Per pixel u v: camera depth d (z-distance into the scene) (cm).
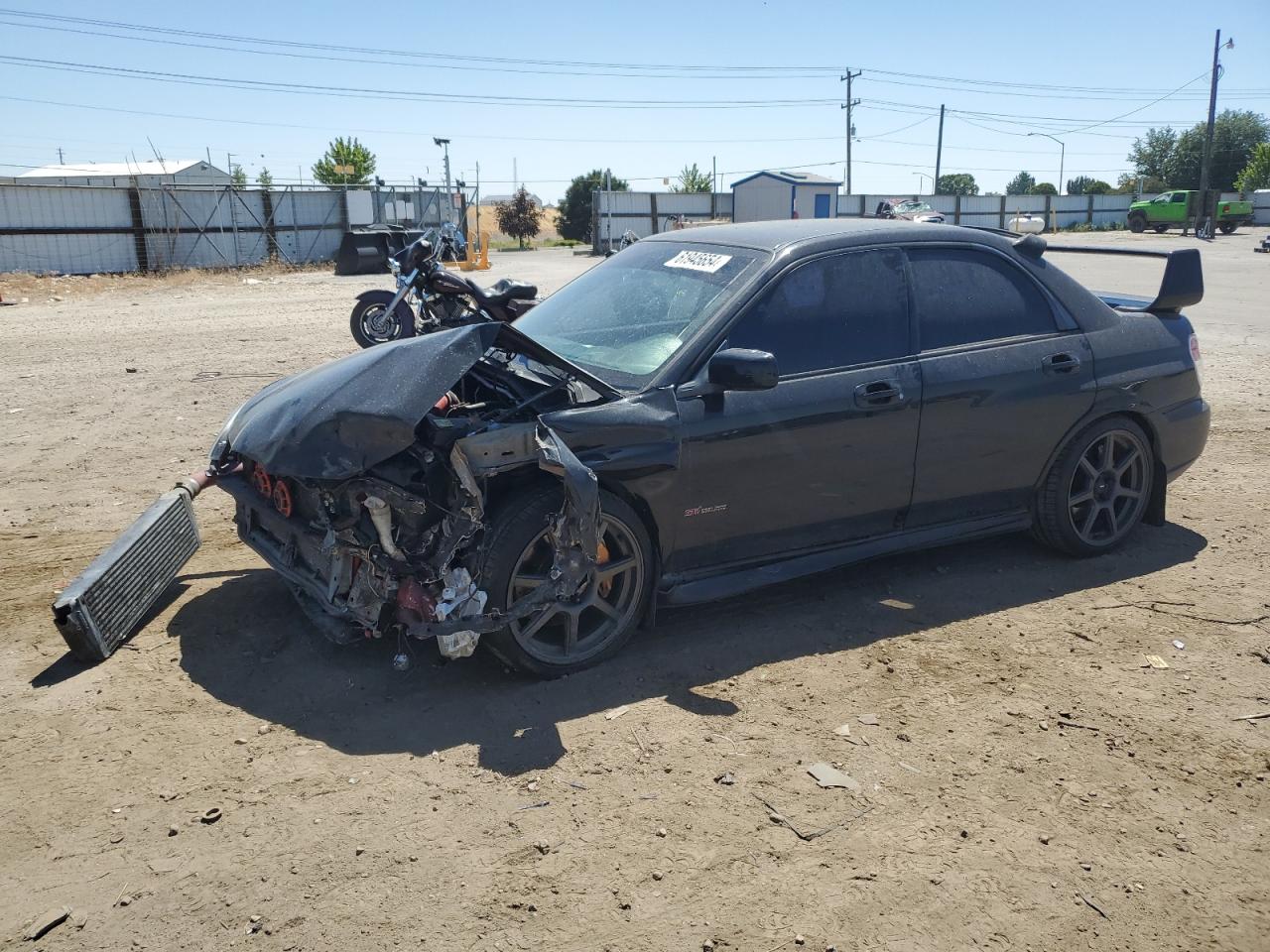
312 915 266
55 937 258
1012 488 493
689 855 291
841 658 414
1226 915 270
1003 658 414
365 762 337
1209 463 711
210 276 2995
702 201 4756
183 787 321
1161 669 406
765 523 432
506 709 371
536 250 5141
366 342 1031
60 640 424
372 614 373
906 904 272
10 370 1081
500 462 358
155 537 445
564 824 305
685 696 382
